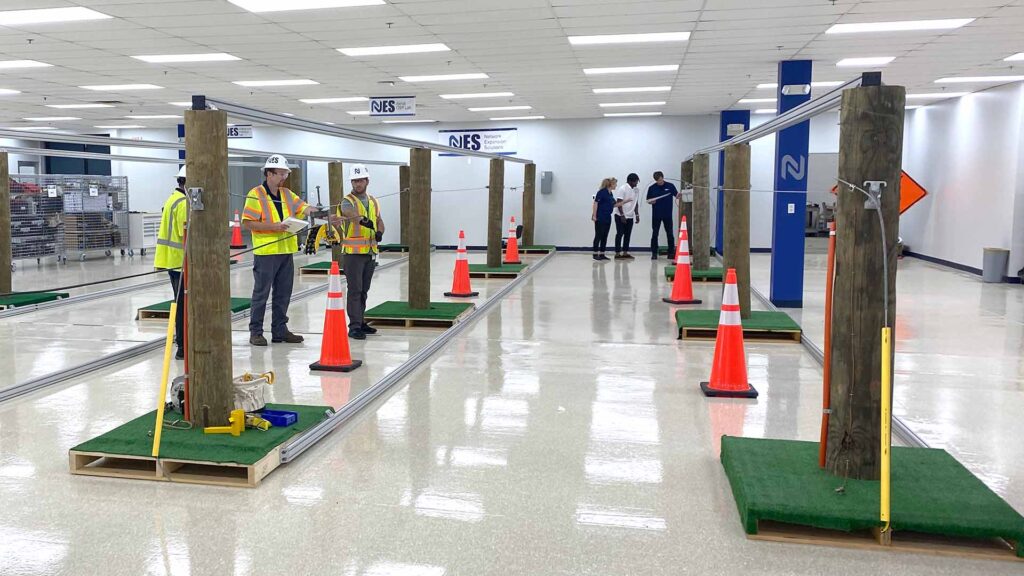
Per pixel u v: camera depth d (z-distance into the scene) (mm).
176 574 3025
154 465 4191
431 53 10023
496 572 3049
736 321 5766
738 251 8148
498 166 13273
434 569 3072
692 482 4008
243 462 3906
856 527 3205
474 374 6383
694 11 7629
